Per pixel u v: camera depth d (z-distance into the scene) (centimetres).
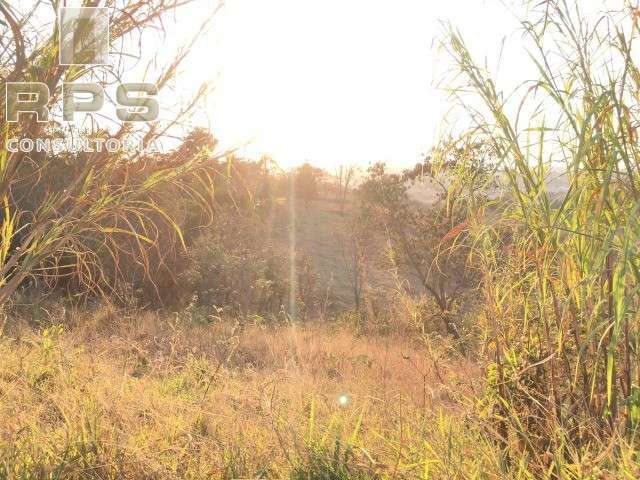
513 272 299
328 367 953
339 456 287
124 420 362
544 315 279
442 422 308
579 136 238
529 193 271
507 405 283
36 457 286
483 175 289
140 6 241
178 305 1755
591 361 268
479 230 295
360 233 2100
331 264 4125
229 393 464
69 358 521
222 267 1894
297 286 2400
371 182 1922
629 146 253
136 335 959
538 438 269
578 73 264
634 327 254
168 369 645
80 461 285
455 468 263
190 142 253
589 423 246
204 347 959
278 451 310
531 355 287
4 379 466
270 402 372
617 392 249
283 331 1451
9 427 301
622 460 222
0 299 241
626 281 245
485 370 309
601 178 256
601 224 251
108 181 247
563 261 259
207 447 321
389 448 312
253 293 1997
